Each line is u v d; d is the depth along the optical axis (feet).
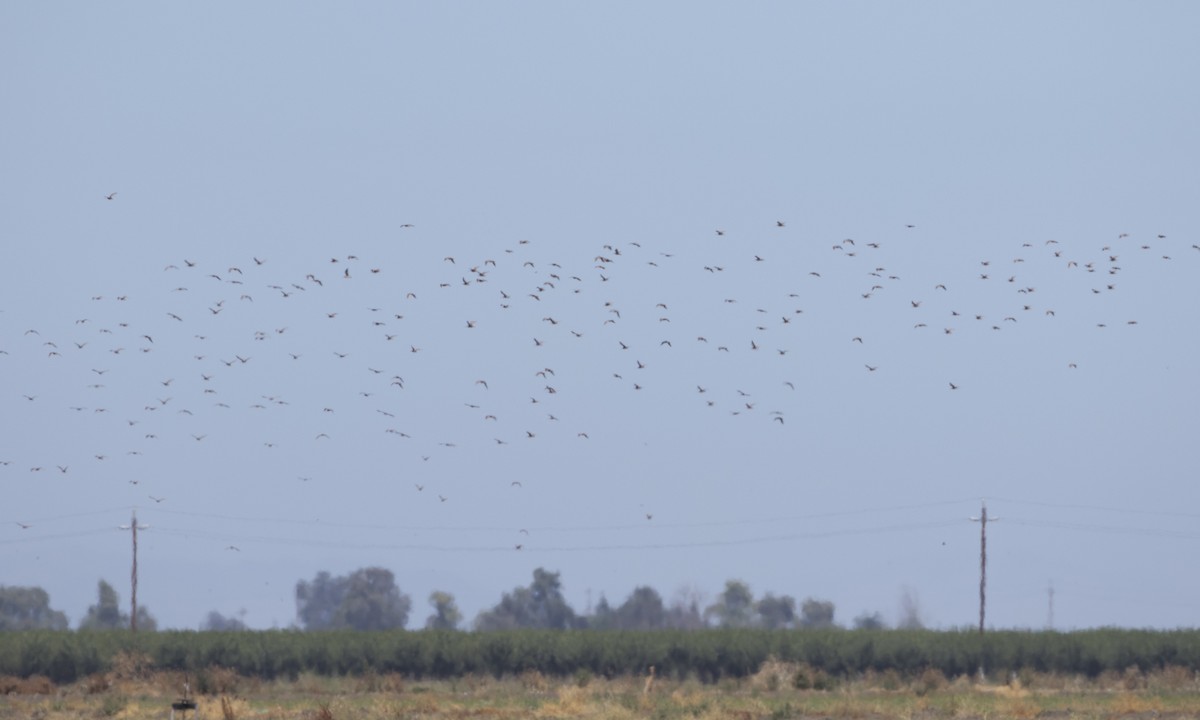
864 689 257.75
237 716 184.55
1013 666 273.13
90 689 236.63
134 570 311.68
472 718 181.68
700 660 271.69
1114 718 184.44
